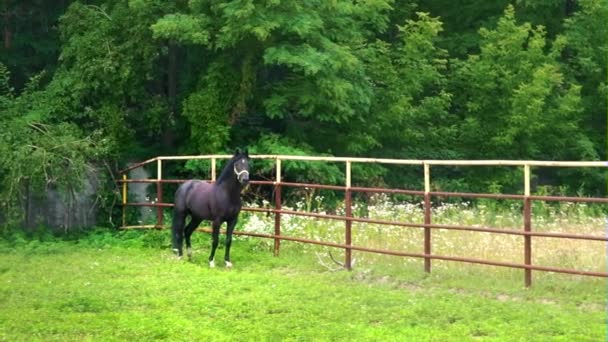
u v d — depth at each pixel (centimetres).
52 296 1155
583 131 2545
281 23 1934
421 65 2372
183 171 2208
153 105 2134
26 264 1443
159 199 1788
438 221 1603
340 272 1339
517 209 1959
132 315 1030
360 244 1480
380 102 2344
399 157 2445
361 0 2233
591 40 2500
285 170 2072
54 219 1939
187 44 2098
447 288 1202
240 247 1603
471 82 2452
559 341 882
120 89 2041
